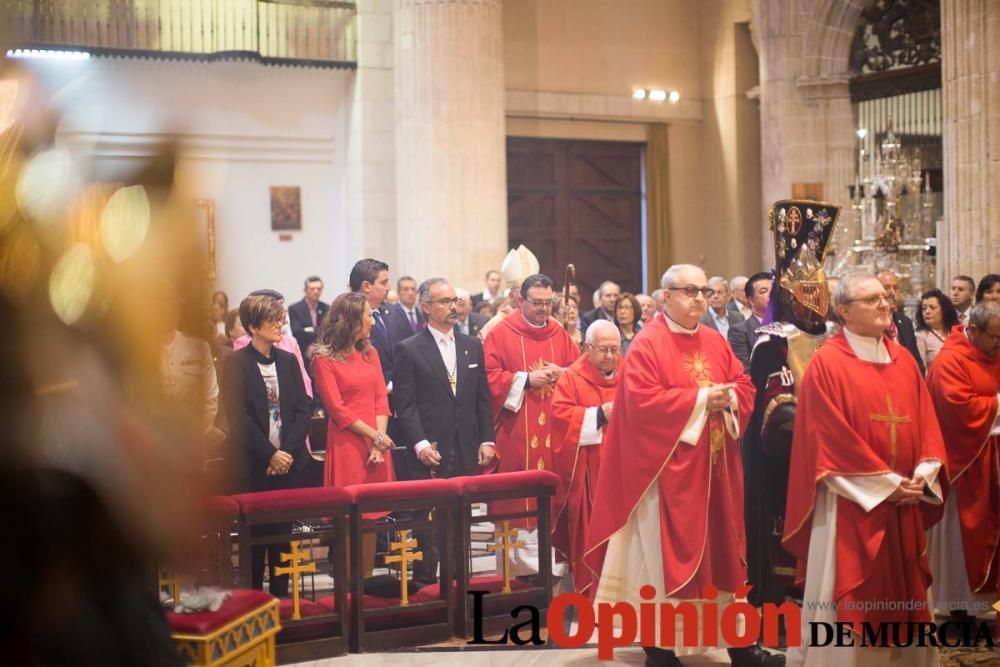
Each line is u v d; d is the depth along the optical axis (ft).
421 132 46.73
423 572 20.56
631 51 58.70
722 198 59.41
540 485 18.95
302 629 17.13
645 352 15.93
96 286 2.48
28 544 2.59
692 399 15.28
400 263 48.24
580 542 18.92
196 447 2.78
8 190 2.38
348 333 20.48
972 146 34.86
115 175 2.46
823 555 14.52
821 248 16.97
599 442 18.71
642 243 60.03
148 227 2.47
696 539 15.38
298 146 51.44
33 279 2.43
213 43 48.44
